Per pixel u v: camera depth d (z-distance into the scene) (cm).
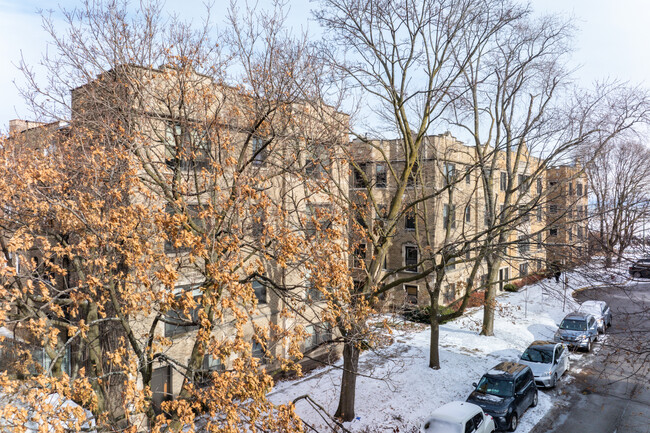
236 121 1384
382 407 1734
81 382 813
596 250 1404
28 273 951
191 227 1045
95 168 953
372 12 1683
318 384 1920
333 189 1650
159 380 1638
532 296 3572
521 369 1805
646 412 1711
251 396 855
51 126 1386
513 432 1592
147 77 1250
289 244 988
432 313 2117
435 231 2969
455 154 3170
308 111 1541
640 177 3650
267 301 1966
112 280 943
